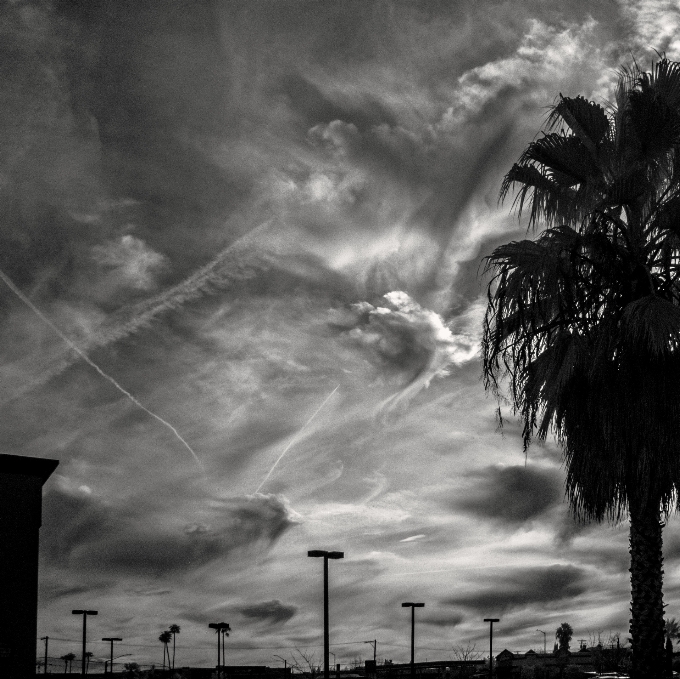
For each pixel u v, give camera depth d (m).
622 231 19.91
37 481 23.95
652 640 19.08
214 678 77.69
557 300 19.77
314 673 73.19
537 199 20.86
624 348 18.70
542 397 19.89
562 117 20.48
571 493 19.86
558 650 71.62
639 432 18.58
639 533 19.39
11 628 22.78
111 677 81.25
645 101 19.12
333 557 38.38
